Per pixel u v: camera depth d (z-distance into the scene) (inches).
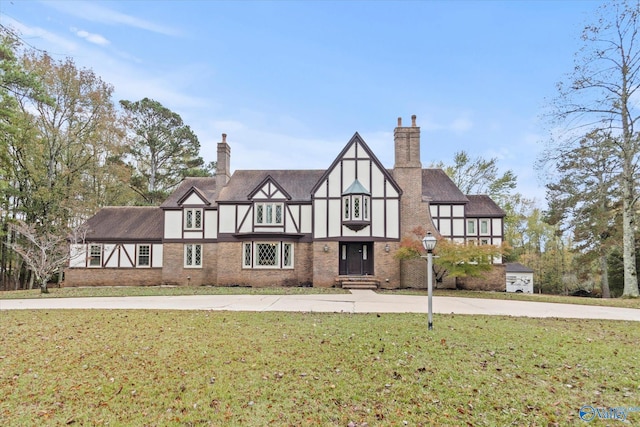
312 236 924.0
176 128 1608.0
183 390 221.8
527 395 216.5
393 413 193.5
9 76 866.1
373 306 554.6
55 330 371.9
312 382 232.1
